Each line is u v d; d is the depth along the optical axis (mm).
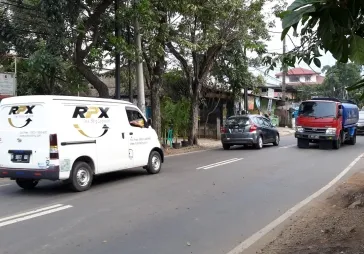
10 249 5395
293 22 2084
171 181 10578
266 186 9938
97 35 14508
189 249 5441
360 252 4828
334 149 19609
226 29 19109
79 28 13422
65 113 9109
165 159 15711
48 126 8773
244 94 28500
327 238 5645
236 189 9531
